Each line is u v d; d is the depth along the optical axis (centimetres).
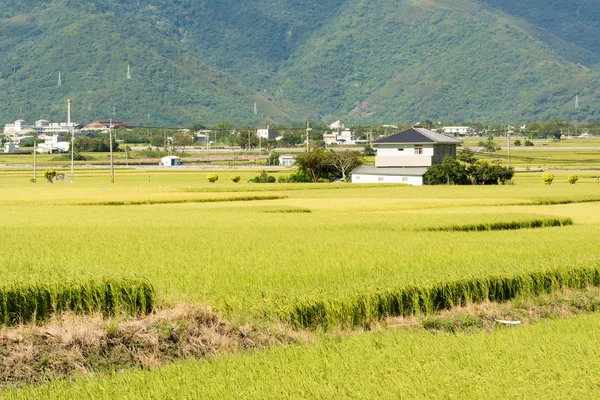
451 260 2850
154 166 18125
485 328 2264
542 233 3962
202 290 2278
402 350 1878
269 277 2470
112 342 2006
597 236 3772
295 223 4453
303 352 1875
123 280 2220
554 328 2100
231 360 1825
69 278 2222
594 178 11481
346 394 1586
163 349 2003
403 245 3291
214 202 6731
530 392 1591
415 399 1552
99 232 3834
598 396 1570
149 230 3962
